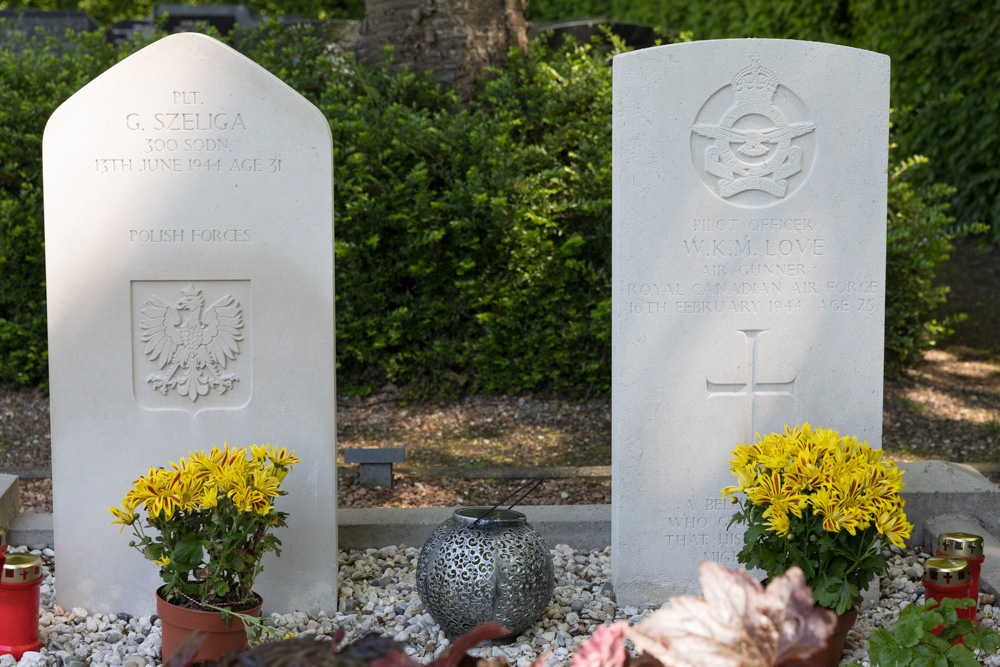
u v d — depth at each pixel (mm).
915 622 2361
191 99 3184
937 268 8336
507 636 3117
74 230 3201
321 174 3227
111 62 6730
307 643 1349
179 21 10266
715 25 10500
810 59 3363
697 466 3488
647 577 3521
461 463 5172
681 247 3410
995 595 3402
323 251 3256
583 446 5465
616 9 12578
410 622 3289
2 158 6082
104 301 3238
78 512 3303
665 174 3381
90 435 3281
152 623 3301
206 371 3291
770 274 3434
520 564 3029
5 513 3916
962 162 8695
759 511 2848
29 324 6008
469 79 6871
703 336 3441
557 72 6629
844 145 3408
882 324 3479
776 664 1253
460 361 6121
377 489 4793
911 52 8766
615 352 3445
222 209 3234
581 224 6070
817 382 3480
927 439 5477
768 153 3391
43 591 3492
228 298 3273
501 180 5906
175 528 2826
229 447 3312
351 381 6254
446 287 6129
